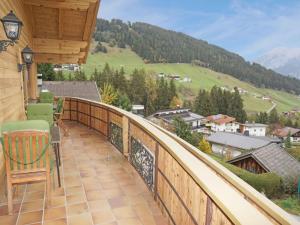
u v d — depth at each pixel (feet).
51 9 22.38
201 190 6.09
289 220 4.87
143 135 12.19
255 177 32.37
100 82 205.05
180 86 366.02
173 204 8.39
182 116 200.95
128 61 447.42
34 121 8.79
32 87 31.09
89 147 18.72
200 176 5.83
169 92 239.91
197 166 6.48
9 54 14.15
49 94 27.73
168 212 8.90
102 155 16.74
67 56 36.45
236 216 4.01
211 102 242.58
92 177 12.92
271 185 31.60
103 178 12.80
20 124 8.63
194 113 232.32
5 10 13.74
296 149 87.71
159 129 11.30
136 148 13.55
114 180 12.56
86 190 11.36
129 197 10.77
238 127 217.77
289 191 31.19
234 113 240.73
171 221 8.61
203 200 5.98
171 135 11.13
